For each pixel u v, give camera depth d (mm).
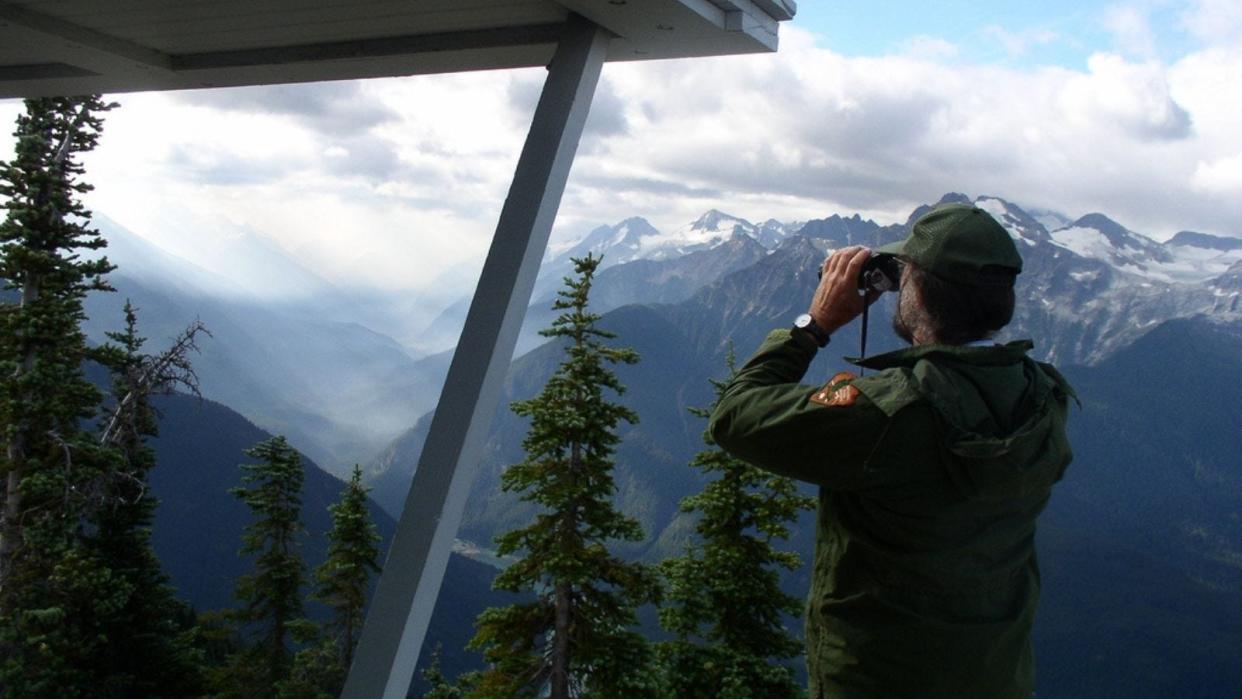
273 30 3518
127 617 17953
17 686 14633
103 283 16094
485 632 10672
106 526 18578
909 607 1473
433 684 16312
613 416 10320
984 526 1475
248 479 22031
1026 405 1500
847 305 1678
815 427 1475
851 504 1548
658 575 10695
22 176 15055
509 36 3201
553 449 10516
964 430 1406
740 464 12039
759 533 11773
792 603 11773
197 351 17000
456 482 2818
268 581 21953
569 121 2916
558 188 2941
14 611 14961
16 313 14898
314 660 19984
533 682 10445
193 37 3680
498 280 2871
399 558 2832
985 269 1505
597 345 10500
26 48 3795
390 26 3336
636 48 3146
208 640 25406
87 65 3951
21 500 15375
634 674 10109
